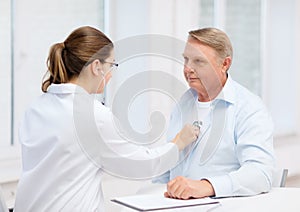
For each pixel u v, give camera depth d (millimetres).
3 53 2822
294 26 4250
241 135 1947
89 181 1736
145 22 3119
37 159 1764
